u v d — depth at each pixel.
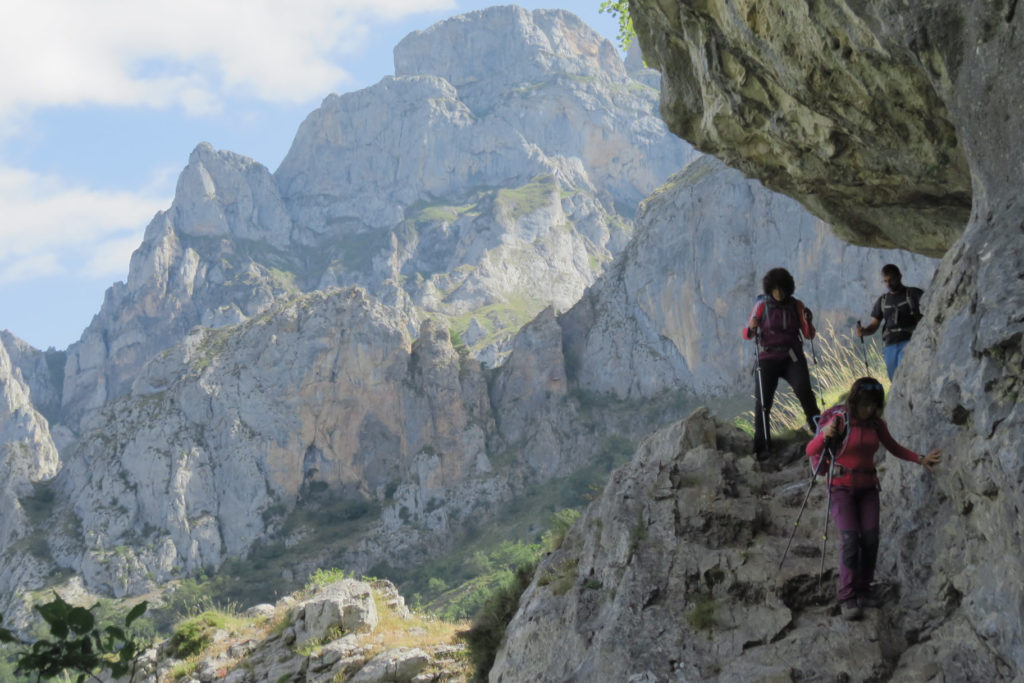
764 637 5.92
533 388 158.00
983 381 4.96
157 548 131.38
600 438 149.62
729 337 150.88
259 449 144.75
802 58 8.17
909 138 8.25
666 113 11.59
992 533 5.11
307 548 134.62
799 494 7.23
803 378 8.10
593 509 8.14
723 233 152.62
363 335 153.75
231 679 13.57
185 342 161.50
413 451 149.25
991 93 5.47
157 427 145.62
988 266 5.15
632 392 156.75
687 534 6.88
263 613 17.20
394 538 134.25
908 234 10.62
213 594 124.62
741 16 8.52
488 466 146.88
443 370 153.88
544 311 164.62
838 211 10.98
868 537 5.83
